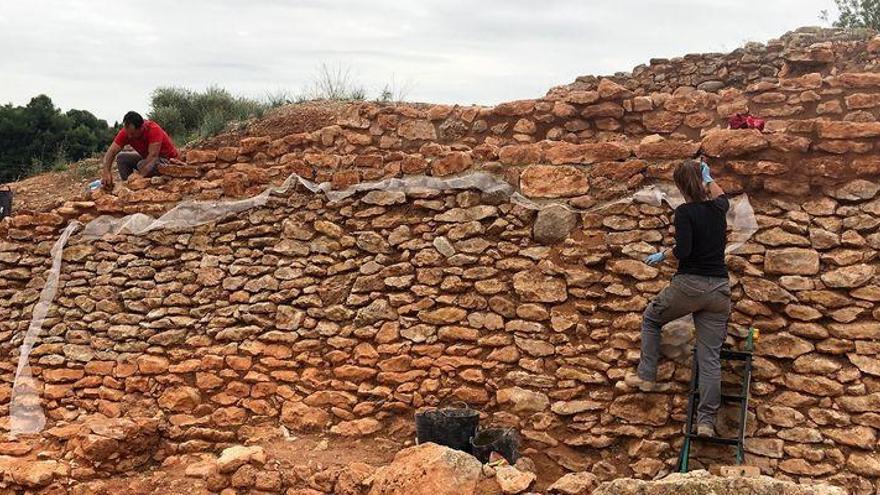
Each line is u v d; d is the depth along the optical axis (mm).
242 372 7801
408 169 7742
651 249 6711
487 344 7023
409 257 7500
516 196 7250
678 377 6414
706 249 5859
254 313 7930
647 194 6797
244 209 8312
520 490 5309
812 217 6332
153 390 8039
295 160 8273
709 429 5855
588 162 7094
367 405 7273
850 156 6301
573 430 6621
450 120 8445
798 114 8289
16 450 7473
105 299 8531
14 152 26062
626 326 6641
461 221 7375
